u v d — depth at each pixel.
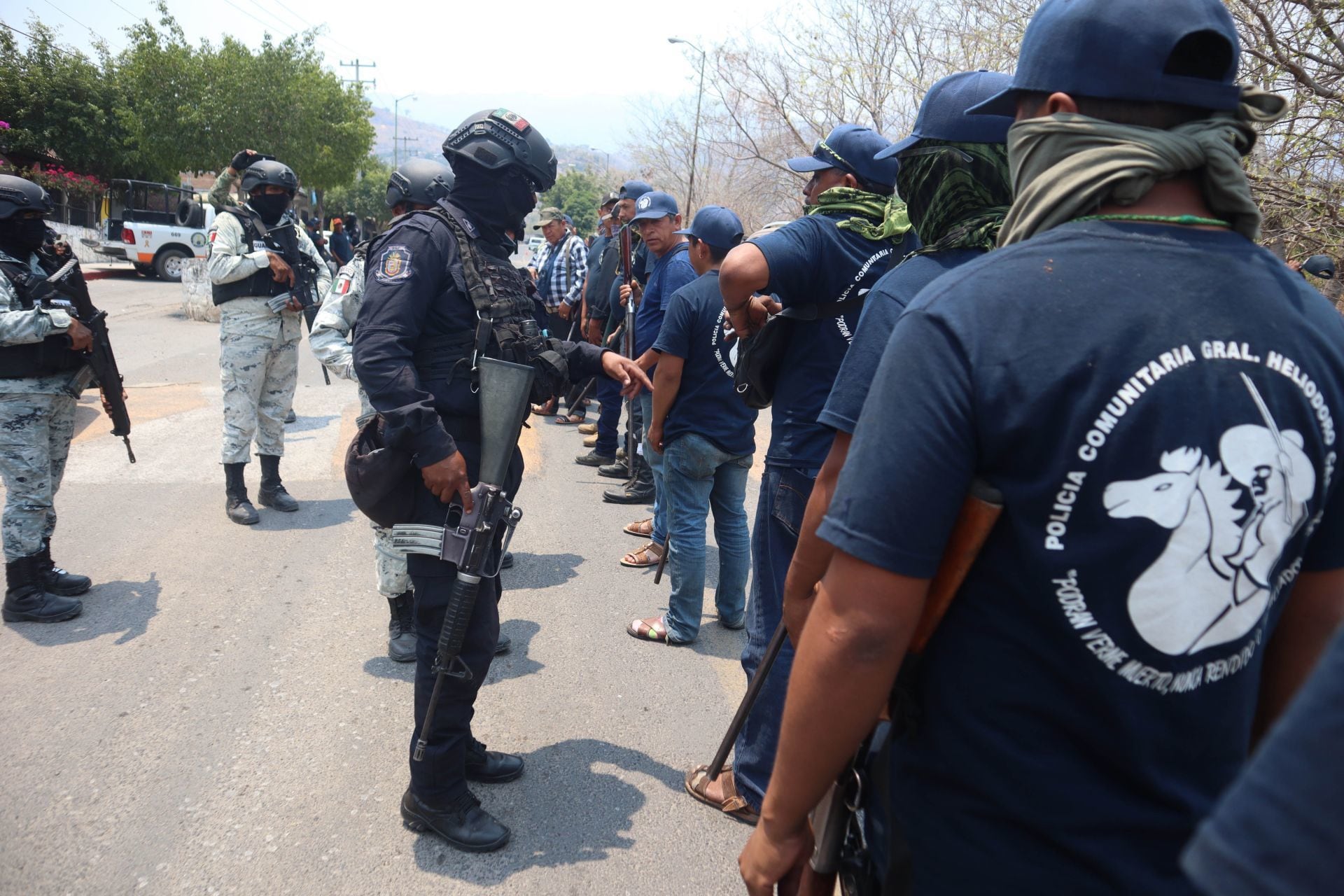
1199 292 0.95
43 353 3.56
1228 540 0.93
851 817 1.34
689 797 2.84
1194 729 0.96
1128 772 0.97
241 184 5.09
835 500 1.05
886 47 12.89
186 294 13.08
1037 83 1.08
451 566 2.42
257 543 4.72
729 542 3.94
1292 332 0.96
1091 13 1.02
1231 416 0.92
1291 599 1.07
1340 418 0.98
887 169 2.29
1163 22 0.99
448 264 2.39
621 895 2.39
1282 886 0.56
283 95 24.66
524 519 5.57
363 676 3.45
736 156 16.78
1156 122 1.02
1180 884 0.95
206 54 24.55
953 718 1.04
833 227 2.26
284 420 5.24
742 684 3.58
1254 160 5.29
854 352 1.58
